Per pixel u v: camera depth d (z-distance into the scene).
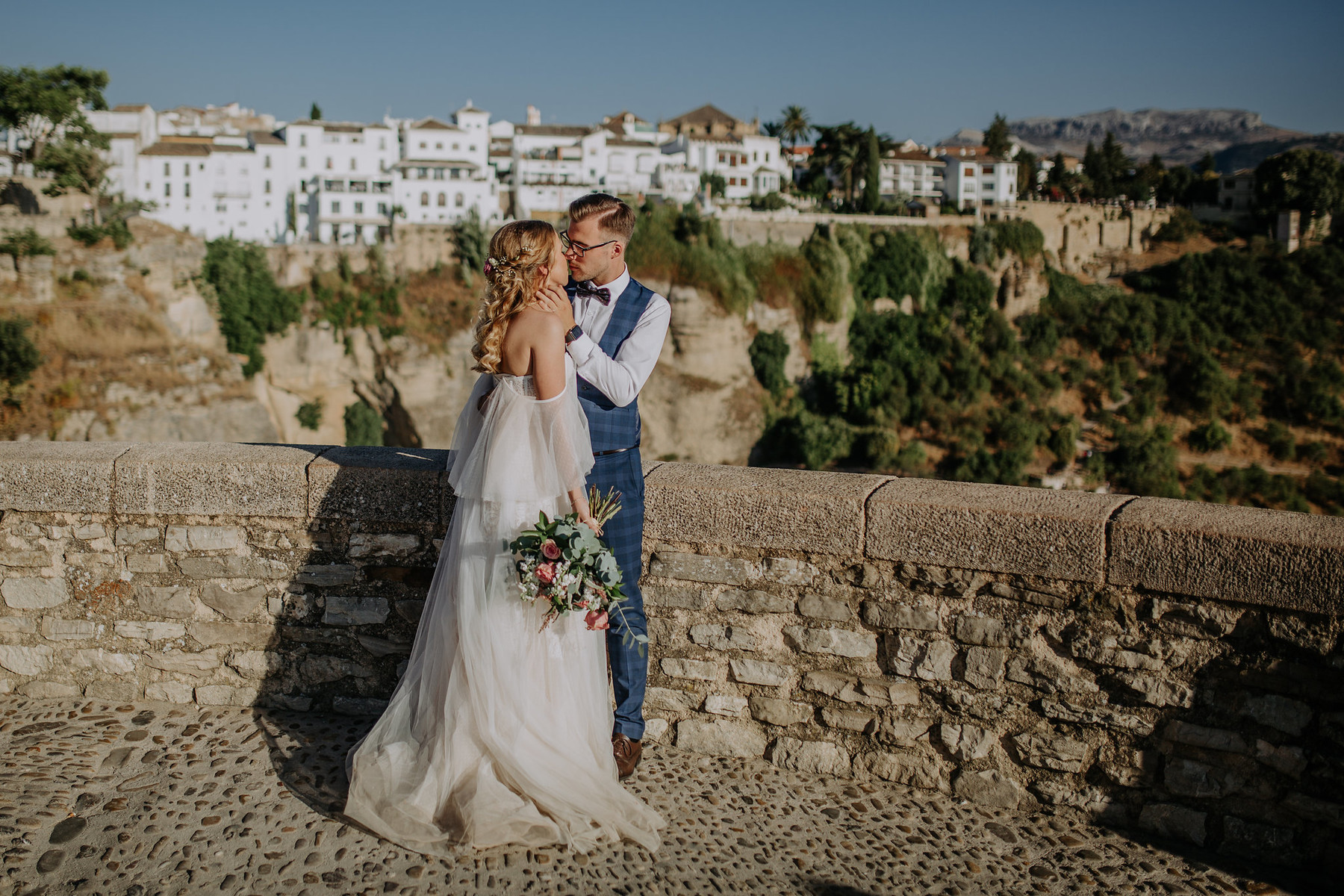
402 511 3.68
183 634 3.90
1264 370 64.44
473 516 3.06
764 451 57.12
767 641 3.57
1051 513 3.14
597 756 3.16
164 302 45.88
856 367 58.78
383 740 3.23
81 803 3.07
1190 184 107.81
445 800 2.99
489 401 3.11
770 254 57.16
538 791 2.95
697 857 2.94
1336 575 2.76
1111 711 3.14
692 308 54.62
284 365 48.56
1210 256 70.25
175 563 3.88
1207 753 3.04
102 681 3.95
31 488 3.87
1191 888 2.87
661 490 3.60
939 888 2.84
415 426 50.34
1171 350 64.19
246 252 47.22
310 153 75.50
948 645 3.34
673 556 3.64
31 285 42.78
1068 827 3.19
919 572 3.35
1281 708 2.92
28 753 3.40
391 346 49.16
